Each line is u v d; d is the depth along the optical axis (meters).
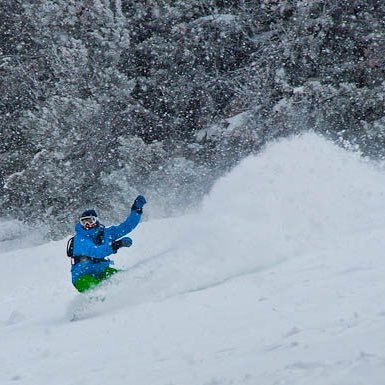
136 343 13.64
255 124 58.25
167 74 63.38
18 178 57.00
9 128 64.25
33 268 33.03
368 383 7.78
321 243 19.41
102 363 12.62
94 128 56.84
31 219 60.84
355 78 59.78
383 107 57.25
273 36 63.09
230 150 58.38
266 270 17.84
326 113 56.84
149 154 57.44
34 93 61.78
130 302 18.41
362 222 20.84
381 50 57.31
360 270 15.33
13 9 62.72
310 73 60.00
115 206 56.19
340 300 13.02
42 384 11.98
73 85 56.31
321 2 59.12
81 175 57.12
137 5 63.44
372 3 59.94
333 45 60.59
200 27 61.69
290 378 8.66
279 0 59.25
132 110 60.81
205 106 63.00
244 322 13.20
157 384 10.18
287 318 12.66
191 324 14.12
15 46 64.12
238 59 66.06
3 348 16.17
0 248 61.09
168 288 18.44
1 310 24.27
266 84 59.50
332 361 9.00
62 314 20.03
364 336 10.00
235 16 62.50
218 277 18.44
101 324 16.56
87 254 19.69
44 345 15.52
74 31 58.28
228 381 9.32
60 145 55.41
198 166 58.62
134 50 63.31
